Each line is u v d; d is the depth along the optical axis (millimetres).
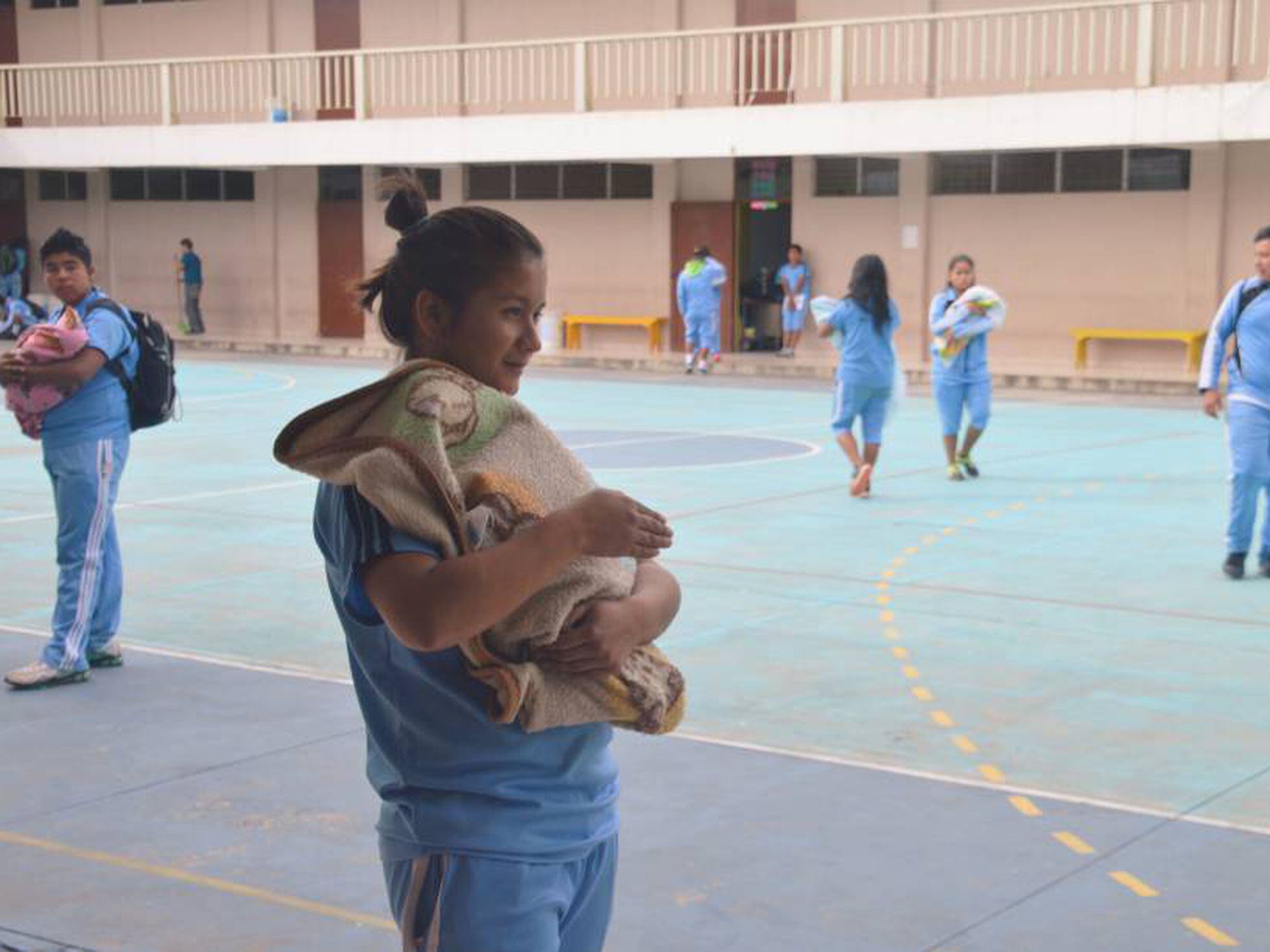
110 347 5969
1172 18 21984
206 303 30953
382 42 28578
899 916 3984
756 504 11125
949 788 5008
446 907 2143
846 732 5637
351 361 26438
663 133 24109
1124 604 7855
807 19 24750
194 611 7676
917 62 23750
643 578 2205
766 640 7070
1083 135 21062
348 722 5758
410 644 1983
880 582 8414
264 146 27391
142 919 3988
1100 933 3891
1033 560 9039
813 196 25094
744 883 4199
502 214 2156
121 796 4930
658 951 3779
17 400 6008
